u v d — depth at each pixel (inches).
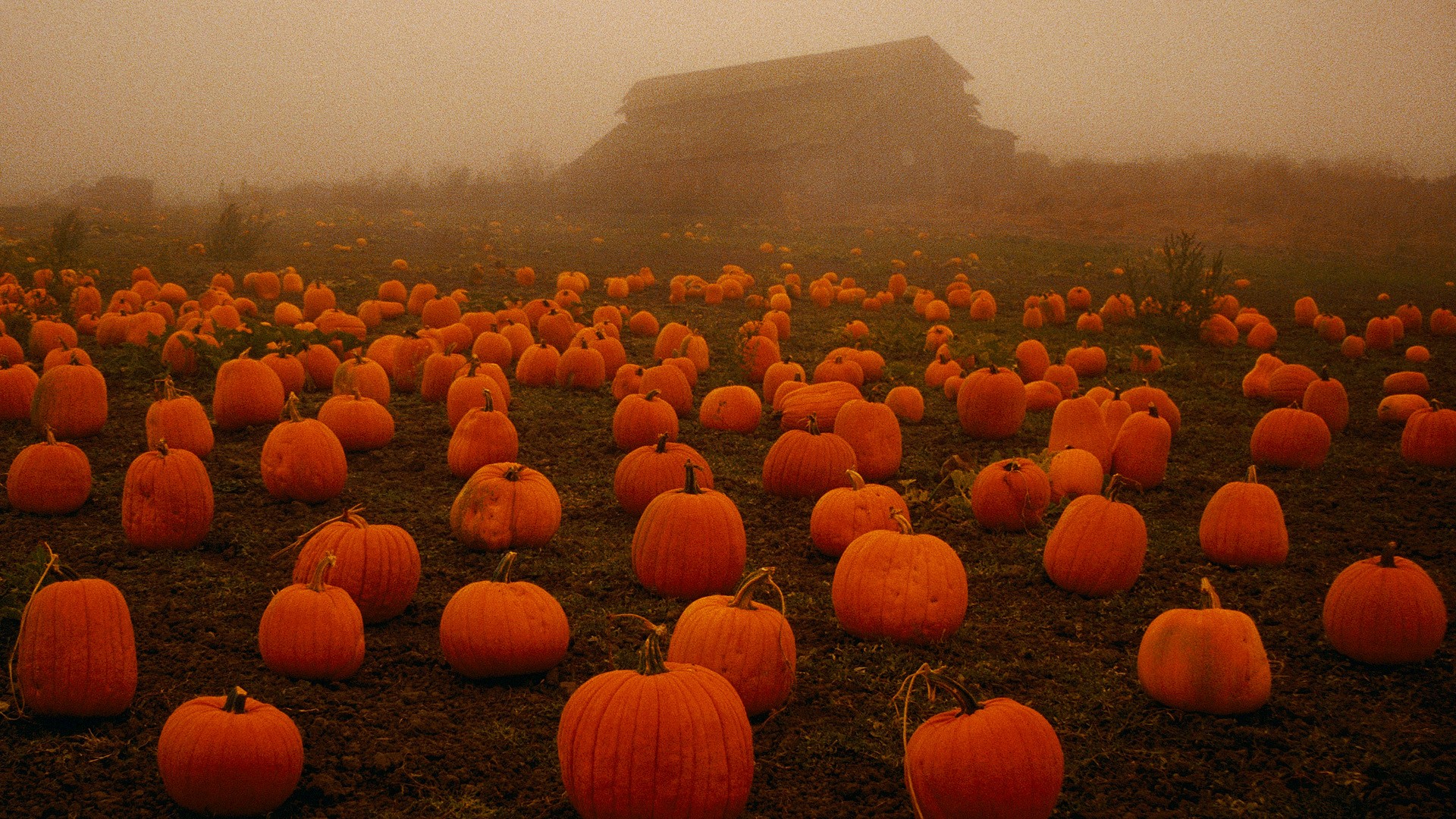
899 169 2073.1
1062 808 139.0
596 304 638.5
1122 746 156.1
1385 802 140.6
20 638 150.9
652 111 2174.0
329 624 167.5
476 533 229.8
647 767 127.2
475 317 478.9
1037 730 132.0
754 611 164.2
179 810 133.0
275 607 168.2
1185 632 165.5
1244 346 571.2
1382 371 506.0
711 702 132.0
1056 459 283.1
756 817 135.1
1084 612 209.5
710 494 214.8
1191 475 317.7
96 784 137.3
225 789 129.8
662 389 368.8
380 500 265.1
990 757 128.4
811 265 945.5
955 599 190.9
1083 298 663.8
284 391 361.7
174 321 473.7
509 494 231.9
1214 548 236.2
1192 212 1609.3
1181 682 164.2
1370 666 185.2
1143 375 468.4
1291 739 158.1
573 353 401.7
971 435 355.9
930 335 504.4
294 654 166.2
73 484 241.1
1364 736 159.3
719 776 129.2
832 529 233.0
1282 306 762.2
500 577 175.8
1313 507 285.3
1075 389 396.8
